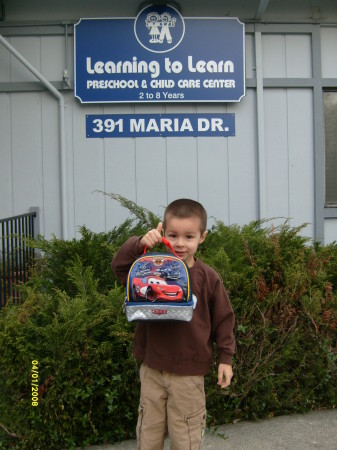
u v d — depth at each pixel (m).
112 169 6.00
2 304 4.55
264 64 6.08
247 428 3.49
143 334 2.56
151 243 2.38
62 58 5.93
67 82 5.86
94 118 5.95
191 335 2.45
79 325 3.20
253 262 3.77
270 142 6.12
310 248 4.21
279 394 3.70
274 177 6.13
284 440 3.33
